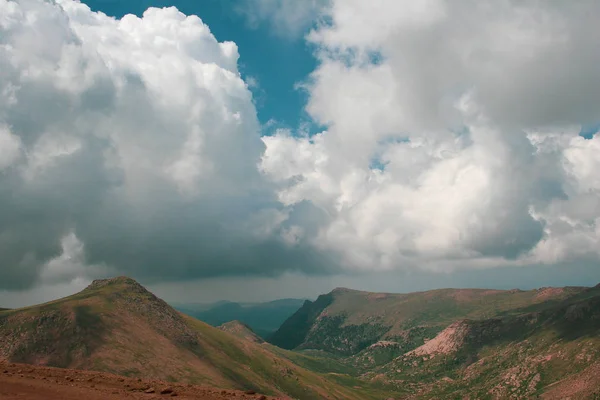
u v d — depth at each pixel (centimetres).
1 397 3238
